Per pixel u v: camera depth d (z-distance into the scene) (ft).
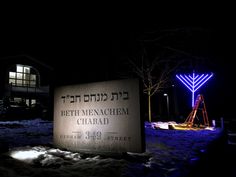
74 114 21.67
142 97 19.21
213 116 95.40
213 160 17.15
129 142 18.72
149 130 39.88
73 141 21.29
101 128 20.03
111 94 19.99
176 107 83.76
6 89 80.28
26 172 14.32
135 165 15.90
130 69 76.64
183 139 28.17
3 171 14.23
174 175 13.60
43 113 69.21
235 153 23.62
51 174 14.01
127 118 19.07
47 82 91.25
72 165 15.99
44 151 20.51
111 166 15.57
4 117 63.57
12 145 23.67
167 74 72.43
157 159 17.58
